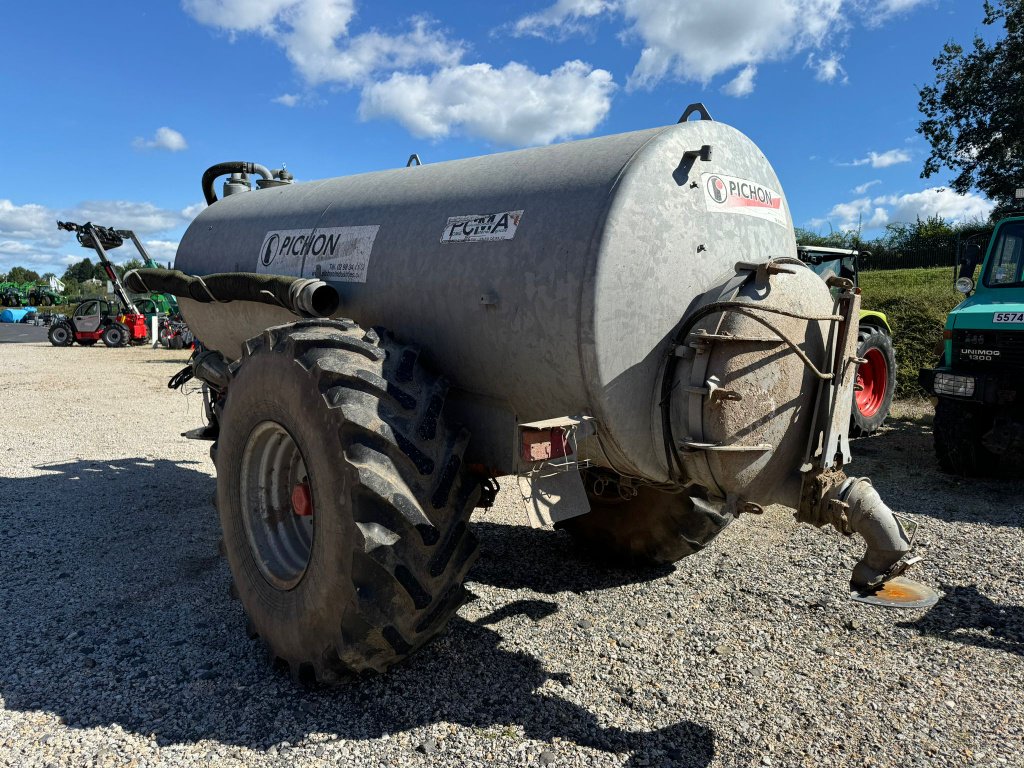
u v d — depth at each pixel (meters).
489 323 2.69
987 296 6.29
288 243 3.70
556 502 2.50
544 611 3.24
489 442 2.83
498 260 2.65
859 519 2.43
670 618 3.18
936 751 2.26
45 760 2.17
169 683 2.62
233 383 2.86
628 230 2.45
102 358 17.02
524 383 2.67
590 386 2.45
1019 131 20.98
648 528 3.53
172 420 8.41
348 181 3.79
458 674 2.68
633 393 2.54
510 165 2.95
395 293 3.03
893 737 2.33
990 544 4.12
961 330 5.87
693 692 2.58
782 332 2.43
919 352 10.37
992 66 21.83
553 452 2.36
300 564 2.68
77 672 2.70
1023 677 2.70
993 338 5.65
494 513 4.75
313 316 3.13
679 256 2.60
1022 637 3.01
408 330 3.02
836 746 2.28
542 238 2.54
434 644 2.89
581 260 2.41
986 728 2.38
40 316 39.31
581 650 2.88
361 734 2.30
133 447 6.86
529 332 2.56
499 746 2.24
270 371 2.60
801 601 3.35
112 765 2.14
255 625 2.74
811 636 3.02
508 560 3.88
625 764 2.17
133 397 10.28
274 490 2.83
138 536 4.26
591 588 3.51
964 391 5.61
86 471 5.85
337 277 3.32
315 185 4.03
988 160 21.92
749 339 2.38
